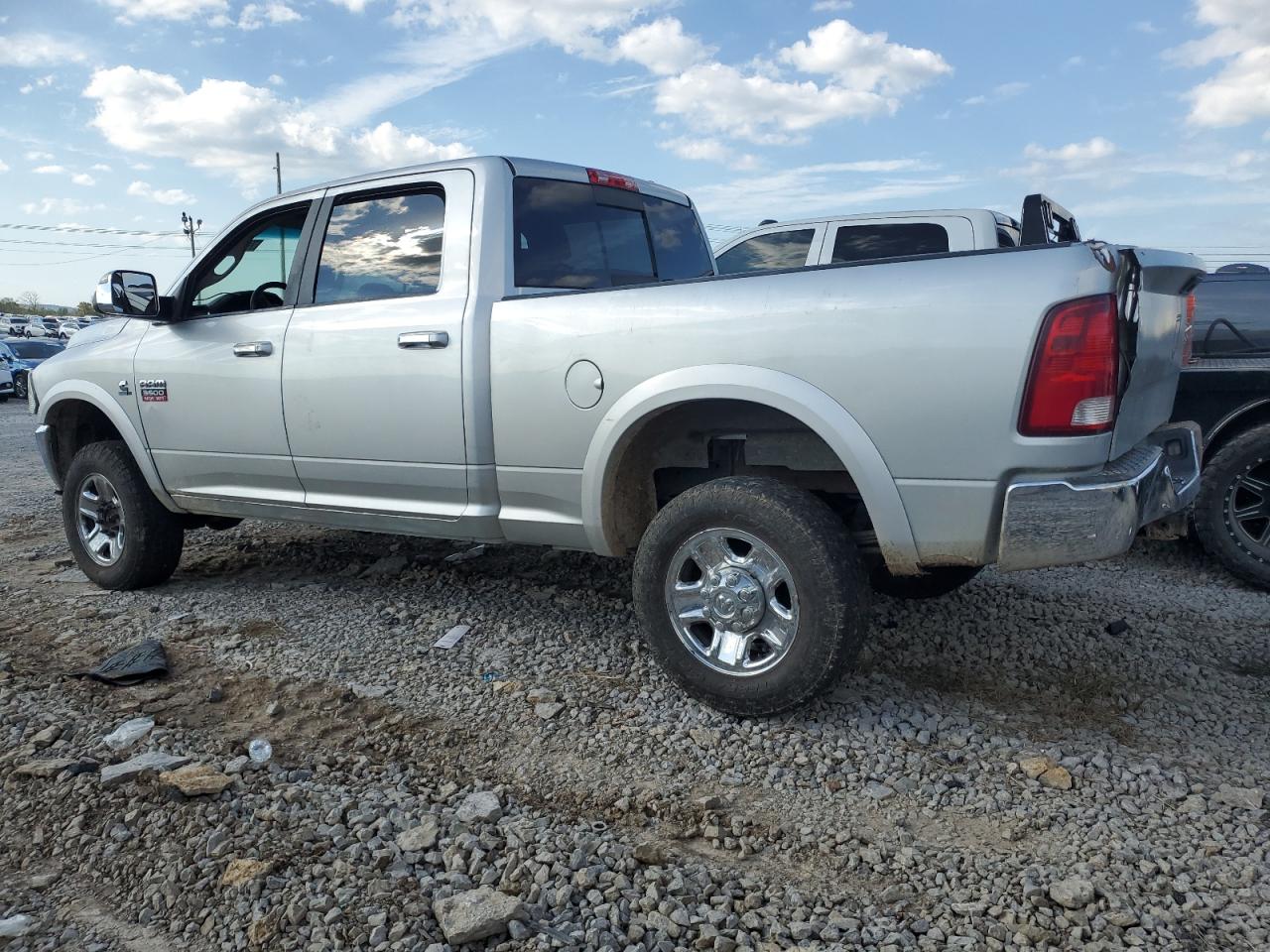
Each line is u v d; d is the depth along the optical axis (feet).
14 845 9.04
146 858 8.66
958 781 9.81
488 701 11.81
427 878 8.20
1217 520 16.63
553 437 11.98
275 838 8.82
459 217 13.06
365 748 10.68
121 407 16.38
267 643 13.82
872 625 14.12
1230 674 12.60
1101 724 11.12
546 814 9.26
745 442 11.80
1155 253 10.34
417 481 13.28
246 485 15.33
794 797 9.60
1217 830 8.87
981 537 9.71
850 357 9.97
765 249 24.89
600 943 7.46
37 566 18.78
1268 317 17.16
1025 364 9.22
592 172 14.62
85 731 11.03
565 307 11.76
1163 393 11.91
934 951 7.32
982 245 22.67
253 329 14.73
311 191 14.75
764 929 7.63
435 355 12.70
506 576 16.76
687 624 11.36
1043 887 8.02
